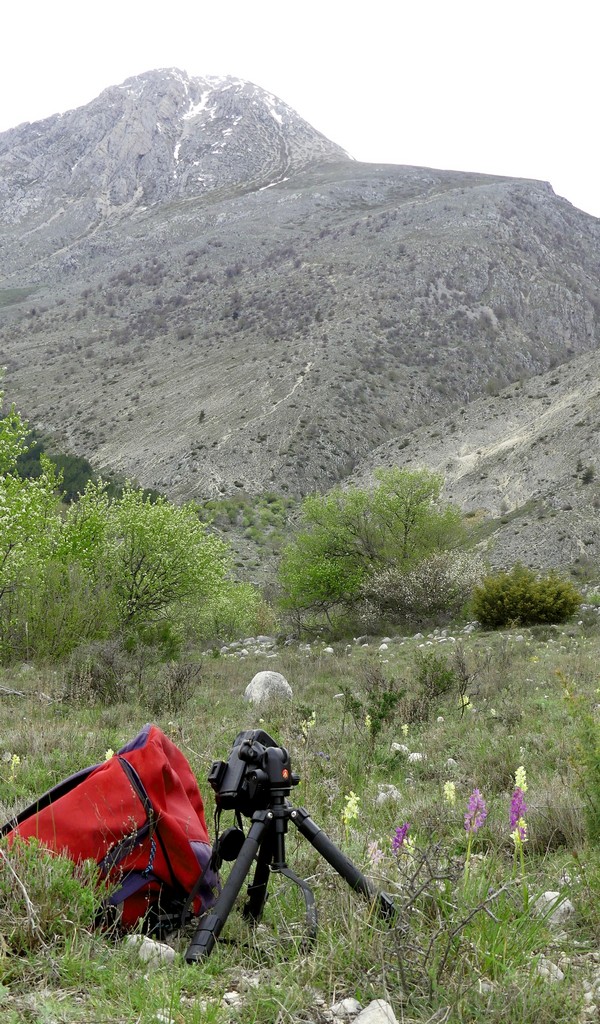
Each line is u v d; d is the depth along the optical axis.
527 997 2.56
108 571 23.20
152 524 23.97
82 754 7.64
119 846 3.20
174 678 13.43
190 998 2.59
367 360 179.00
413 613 31.89
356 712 9.59
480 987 2.62
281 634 35.62
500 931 2.91
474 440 103.50
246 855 2.88
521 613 28.31
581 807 4.75
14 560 18.59
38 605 18.19
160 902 3.20
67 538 22.34
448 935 2.77
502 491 84.38
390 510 35.81
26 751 7.90
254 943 2.96
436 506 36.97
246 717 11.02
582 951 3.11
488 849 4.47
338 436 141.62
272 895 3.55
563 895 3.40
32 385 188.62
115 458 140.38
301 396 153.88
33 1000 2.46
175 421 149.00
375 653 22.28
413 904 3.07
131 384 176.75
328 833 4.48
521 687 12.33
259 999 2.49
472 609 29.56
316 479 127.94
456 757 7.70
